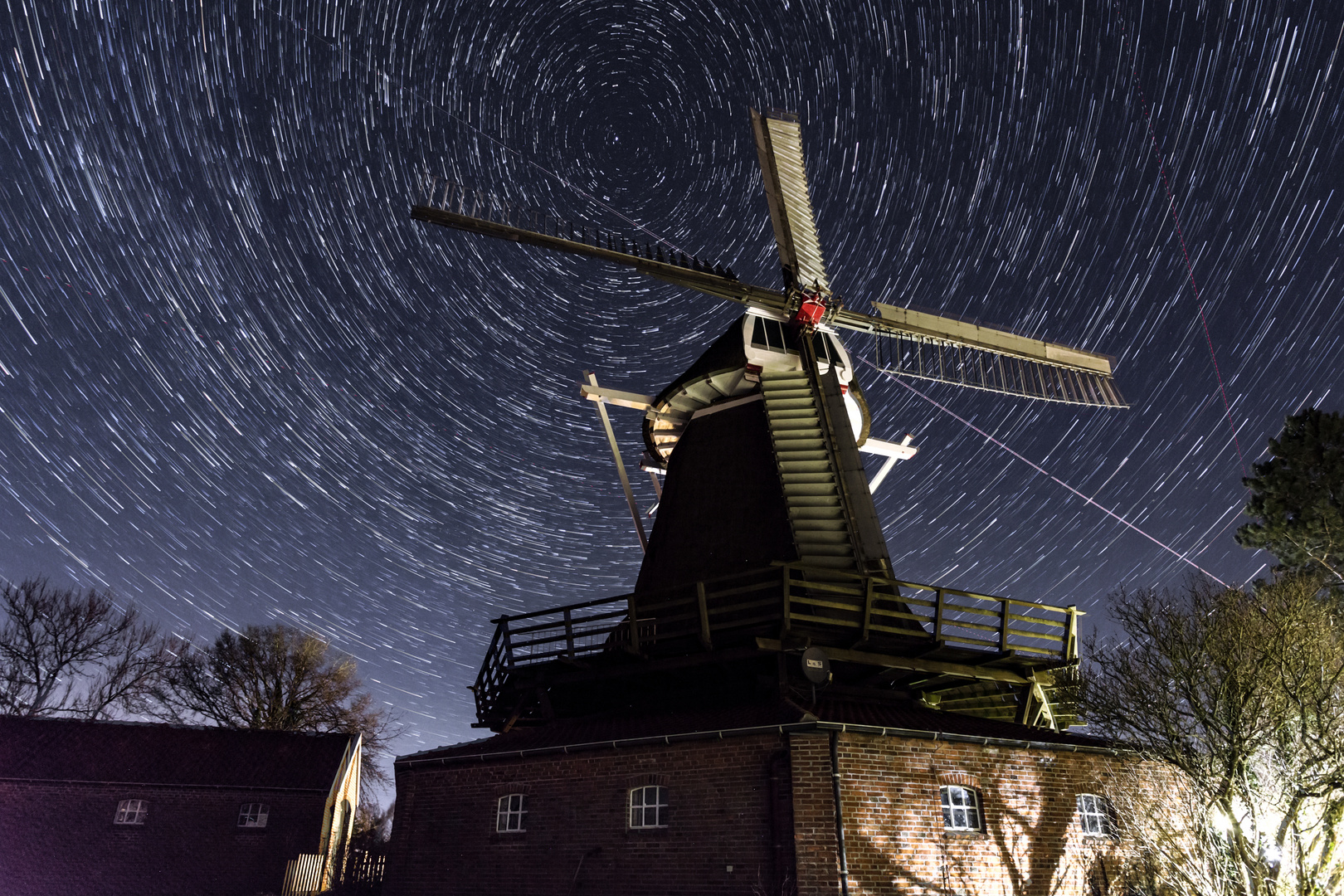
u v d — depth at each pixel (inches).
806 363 705.0
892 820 447.8
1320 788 436.8
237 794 988.6
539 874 502.6
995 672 576.1
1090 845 503.5
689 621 591.8
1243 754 454.3
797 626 531.5
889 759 462.9
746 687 562.9
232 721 1441.9
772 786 450.0
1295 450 831.1
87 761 975.0
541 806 522.3
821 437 661.3
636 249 818.2
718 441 706.8
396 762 586.9
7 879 887.1
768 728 454.6
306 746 1107.9
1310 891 419.2
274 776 1024.9
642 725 531.2
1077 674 576.7
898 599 553.3
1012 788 491.8
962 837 464.1
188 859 943.0
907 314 840.3
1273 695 461.1
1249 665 463.5
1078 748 510.3
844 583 594.9
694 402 740.0
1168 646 490.9
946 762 478.3
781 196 842.8
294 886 901.8
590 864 487.2
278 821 989.2
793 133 903.7
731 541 639.8
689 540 662.5
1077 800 510.9
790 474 644.1
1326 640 488.4
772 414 677.9
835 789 438.3
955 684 618.8
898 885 434.0
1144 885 497.7
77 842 920.3
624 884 472.1
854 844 431.8
